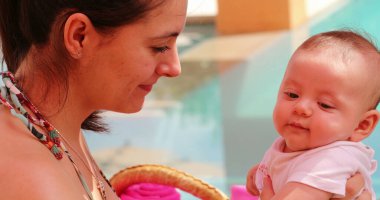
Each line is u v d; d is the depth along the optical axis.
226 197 2.07
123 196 2.14
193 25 9.84
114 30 1.28
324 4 10.33
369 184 1.65
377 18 9.23
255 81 7.20
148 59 1.33
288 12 9.42
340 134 1.59
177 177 2.11
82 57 1.31
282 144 1.73
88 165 1.54
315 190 1.55
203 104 6.61
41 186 1.16
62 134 1.41
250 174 1.85
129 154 5.47
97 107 1.42
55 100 1.37
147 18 1.28
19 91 1.32
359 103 1.61
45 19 1.28
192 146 5.64
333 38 1.66
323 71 1.59
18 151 1.20
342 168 1.56
